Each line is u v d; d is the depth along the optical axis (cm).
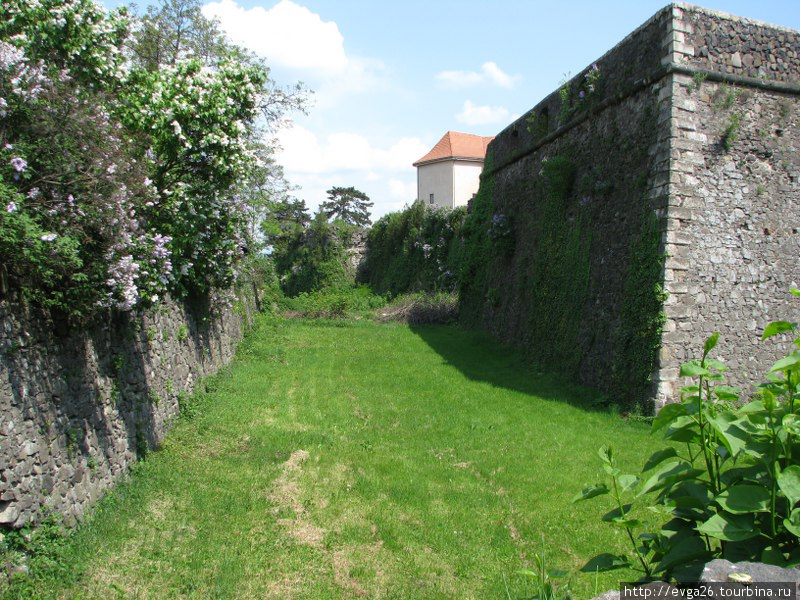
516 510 575
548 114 1379
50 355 460
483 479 661
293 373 1236
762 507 179
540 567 251
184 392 852
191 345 934
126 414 613
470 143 4138
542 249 1336
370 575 449
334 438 798
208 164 691
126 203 517
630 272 973
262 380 1145
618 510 230
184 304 904
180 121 657
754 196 943
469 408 961
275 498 591
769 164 954
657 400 874
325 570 457
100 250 496
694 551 191
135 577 428
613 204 1052
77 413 499
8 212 386
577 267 1164
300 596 419
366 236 3353
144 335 688
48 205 458
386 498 602
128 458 609
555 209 1285
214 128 667
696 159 906
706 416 204
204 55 1348
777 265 953
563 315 1206
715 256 915
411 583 442
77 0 579
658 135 921
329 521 546
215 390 1012
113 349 590
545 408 961
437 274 2452
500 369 1297
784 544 185
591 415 917
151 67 1155
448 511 572
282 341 1680
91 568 431
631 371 945
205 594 414
